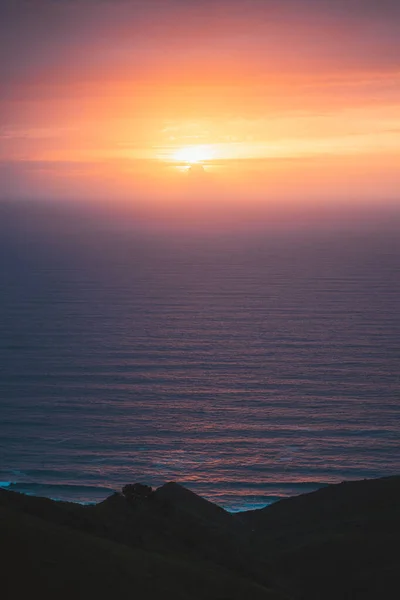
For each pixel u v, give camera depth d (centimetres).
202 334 12175
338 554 2247
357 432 7425
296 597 1891
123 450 6956
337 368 9981
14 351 10994
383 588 2003
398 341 11506
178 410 8194
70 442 7150
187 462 6638
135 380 9425
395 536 2338
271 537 2609
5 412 8094
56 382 9325
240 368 10019
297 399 8581
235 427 7594
